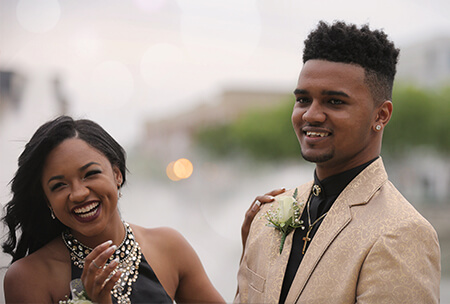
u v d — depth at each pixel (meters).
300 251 1.77
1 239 1.91
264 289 1.80
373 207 1.64
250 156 21.00
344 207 1.70
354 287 1.55
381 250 1.51
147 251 1.91
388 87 1.75
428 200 13.74
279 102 20.72
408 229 1.53
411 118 15.34
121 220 1.90
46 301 1.68
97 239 1.78
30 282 1.69
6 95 4.77
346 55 1.68
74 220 1.69
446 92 15.59
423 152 15.62
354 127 1.67
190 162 22.39
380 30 1.77
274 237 1.88
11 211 1.81
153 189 18.53
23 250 1.91
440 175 15.32
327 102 1.69
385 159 15.70
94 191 1.68
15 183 1.76
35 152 1.68
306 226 1.82
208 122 23.62
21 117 4.45
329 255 1.63
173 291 1.93
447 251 7.95
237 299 1.97
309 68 1.72
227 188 19.44
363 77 1.67
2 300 1.97
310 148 1.72
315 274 1.63
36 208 1.82
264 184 20.06
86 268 1.55
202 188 19.28
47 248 1.79
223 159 22.78
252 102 22.23
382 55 1.71
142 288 1.79
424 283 1.47
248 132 20.39
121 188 1.91
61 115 1.84
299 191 2.03
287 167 20.47
